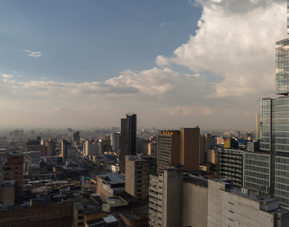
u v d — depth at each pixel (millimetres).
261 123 144750
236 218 77688
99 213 125812
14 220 123812
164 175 109500
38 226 128125
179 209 110625
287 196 126812
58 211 133750
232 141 178000
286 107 131000
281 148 132000
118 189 189500
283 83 134250
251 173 148125
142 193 173000
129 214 139625
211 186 90375
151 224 118750
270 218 66312
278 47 138250
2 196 144750
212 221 88750
